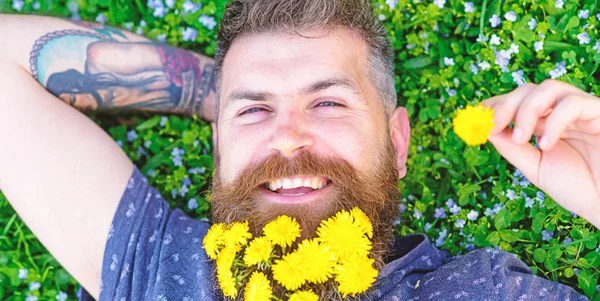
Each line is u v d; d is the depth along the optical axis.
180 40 0.84
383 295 0.64
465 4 0.78
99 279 0.68
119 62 0.75
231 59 0.66
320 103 0.64
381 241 0.65
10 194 0.69
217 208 0.66
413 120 0.82
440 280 0.65
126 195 0.69
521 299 0.64
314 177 0.63
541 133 0.59
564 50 0.76
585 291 0.72
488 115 0.51
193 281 0.66
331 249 0.55
